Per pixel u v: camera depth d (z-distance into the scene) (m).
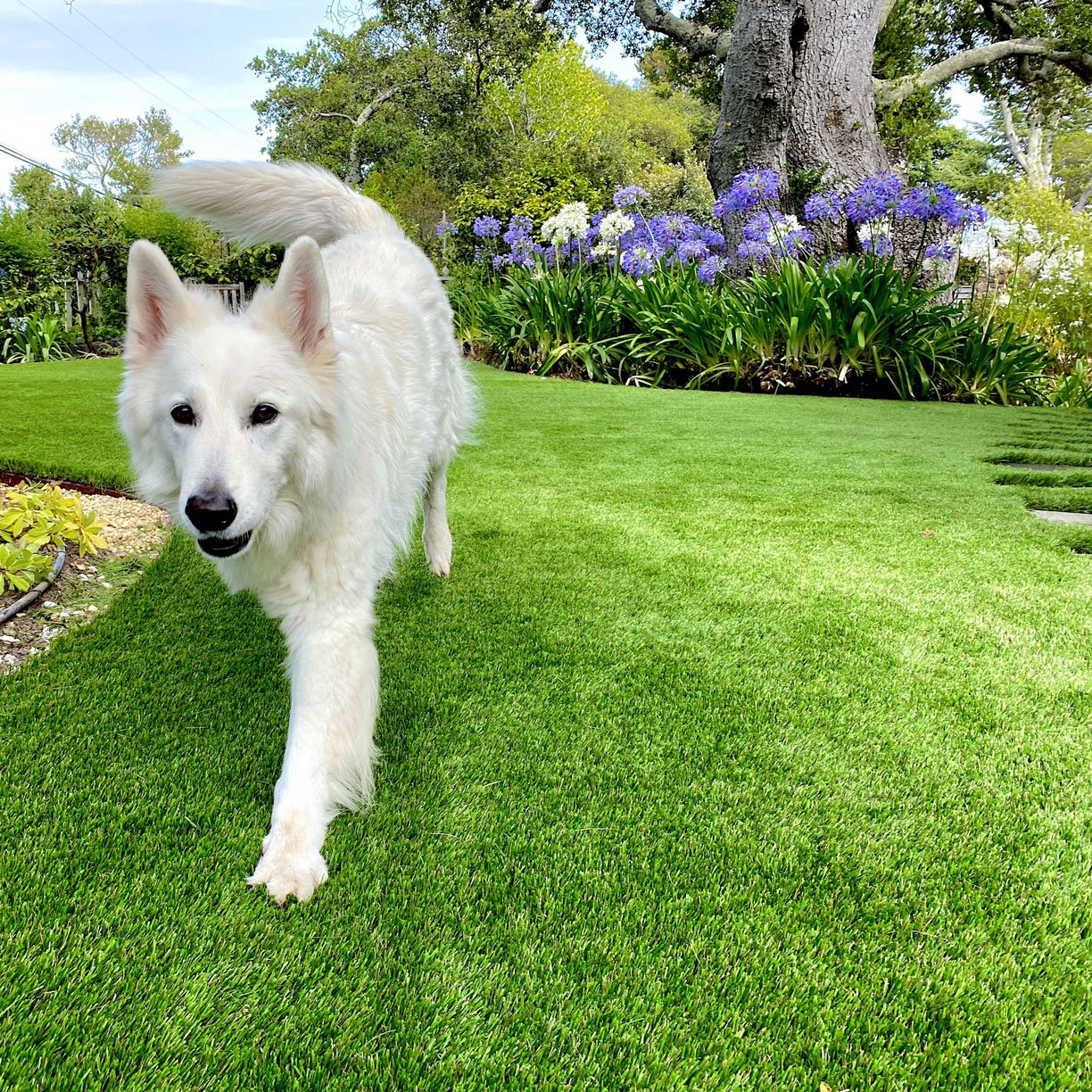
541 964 1.51
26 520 3.37
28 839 1.80
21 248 14.60
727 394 9.33
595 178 23.23
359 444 2.25
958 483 5.29
